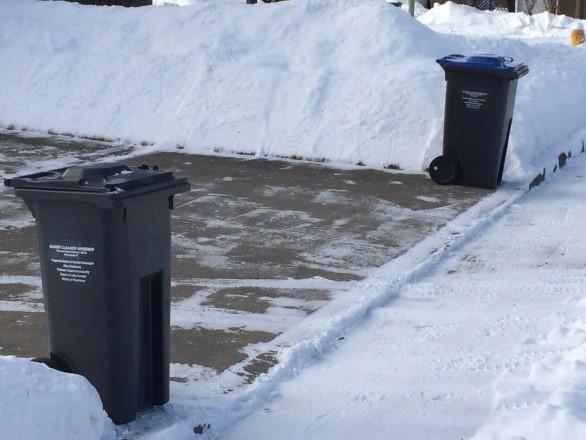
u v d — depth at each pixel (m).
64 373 4.06
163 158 10.93
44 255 4.30
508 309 6.20
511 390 4.86
